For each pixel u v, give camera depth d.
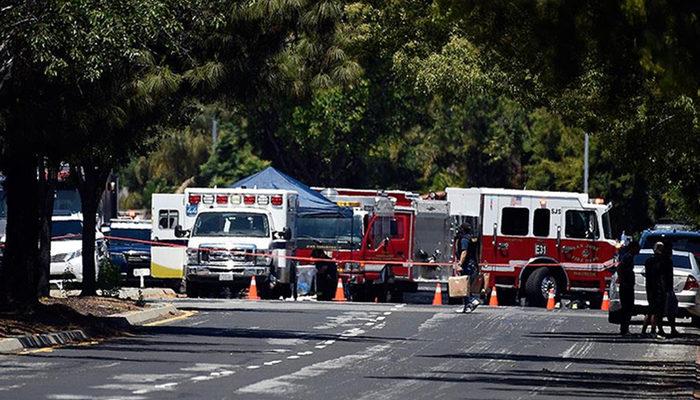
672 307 93.88
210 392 50.91
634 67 59.56
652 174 106.00
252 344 75.88
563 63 59.06
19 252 82.31
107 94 77.94
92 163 101.88
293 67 85.94
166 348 72.06
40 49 69.38
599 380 62.31
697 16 53.12
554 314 114.62
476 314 110.62
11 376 56.03
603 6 56.31
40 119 75.81
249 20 82.19
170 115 93.62
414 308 117.00
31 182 82.62
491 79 114.50
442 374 61.91
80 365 61.31
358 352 72.62
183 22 82.25
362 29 120.88
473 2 60.53
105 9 70.06
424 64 118.81
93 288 105.88
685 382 62.47
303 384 55.03
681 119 92.00
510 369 66.19
